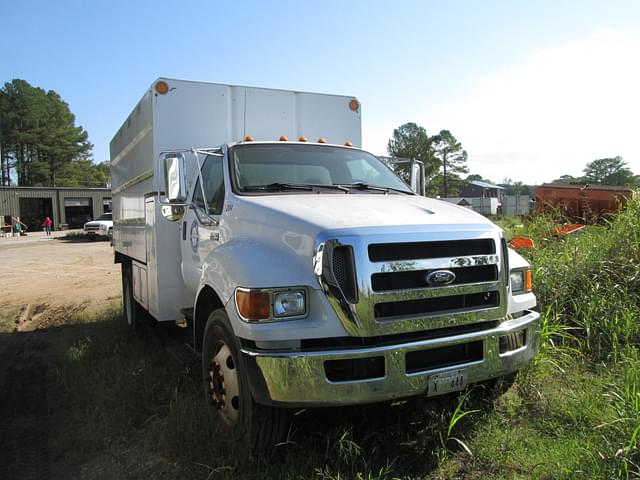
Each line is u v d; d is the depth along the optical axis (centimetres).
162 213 518
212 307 410
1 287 1311
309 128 641
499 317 343
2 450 388
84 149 9919
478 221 355
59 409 465
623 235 642
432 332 327
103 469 355
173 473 343
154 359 575
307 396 296
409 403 404
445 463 338
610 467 305
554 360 478
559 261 638
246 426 330
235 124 593
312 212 348
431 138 8900
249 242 369
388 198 418
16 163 9138
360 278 302
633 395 358
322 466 326
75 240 3438
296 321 312
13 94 8981
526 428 376
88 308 982
